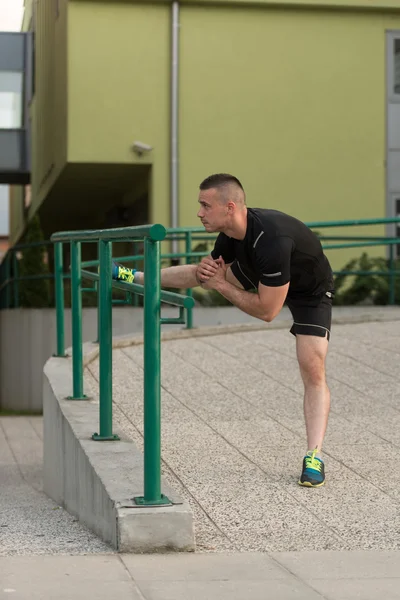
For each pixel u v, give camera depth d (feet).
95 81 54.65
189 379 27.14
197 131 55.57
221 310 49.42
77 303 21.91
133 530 13.50
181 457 19.11
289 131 56.39
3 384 59.26
